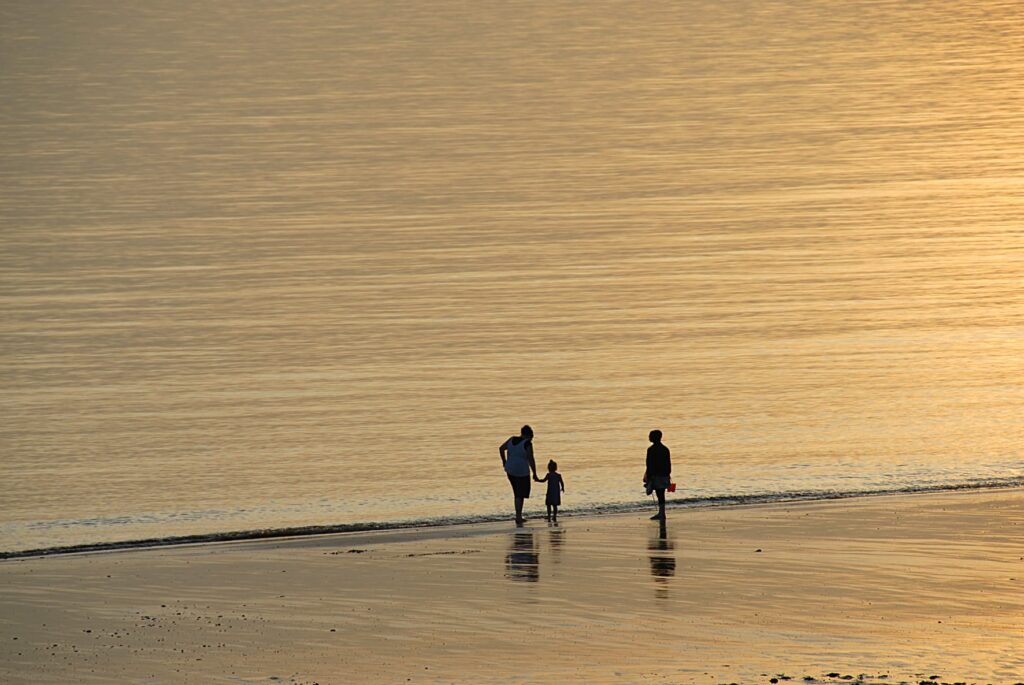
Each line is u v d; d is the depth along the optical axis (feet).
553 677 228.63
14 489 465.06
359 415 557.33
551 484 380.78
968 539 332.60
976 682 220.23
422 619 267.80
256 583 299.99
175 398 588.09
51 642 256.32
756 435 517.55
